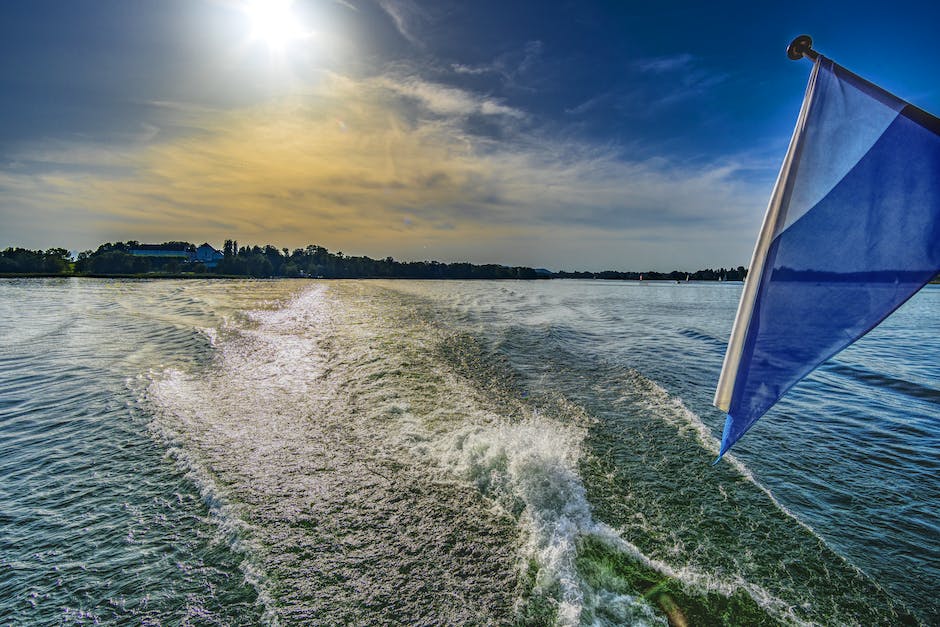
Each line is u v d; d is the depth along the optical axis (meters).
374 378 10.27
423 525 4.71
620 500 5.39
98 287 51.47
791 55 2.80
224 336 15.57
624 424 7.80
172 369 11.00
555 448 6.68
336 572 4.00
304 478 5.62
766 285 2.77
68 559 4.12
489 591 3.82
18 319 20.69
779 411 8.86
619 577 4.09
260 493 5.25
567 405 8.74
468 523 4.75
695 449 6.84
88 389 9.25
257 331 16.64
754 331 2.79
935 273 2.36
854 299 2.55
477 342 14.86
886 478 6.12
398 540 4.46
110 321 19.77
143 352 13.02
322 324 18.61
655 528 4.86
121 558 4.13
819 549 4.58
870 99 2.57
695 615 3.70
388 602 3.68
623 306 36.22
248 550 4.24
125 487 5.38
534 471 5.89
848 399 9.75
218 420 7.59
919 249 2.42
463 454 6.35
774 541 4.70
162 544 4.33
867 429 7.88
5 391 9.12
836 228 2.60
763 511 5.23
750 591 3.98
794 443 7.24
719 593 3.95
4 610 3.55
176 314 22.28
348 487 5.43
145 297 34.56
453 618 3.54
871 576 4.22
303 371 10.86
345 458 6.21
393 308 25.94
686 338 17.81
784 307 2.71
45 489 5.32
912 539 4.80
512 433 7.18
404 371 10.88
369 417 7.82
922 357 14.77
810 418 8.45
